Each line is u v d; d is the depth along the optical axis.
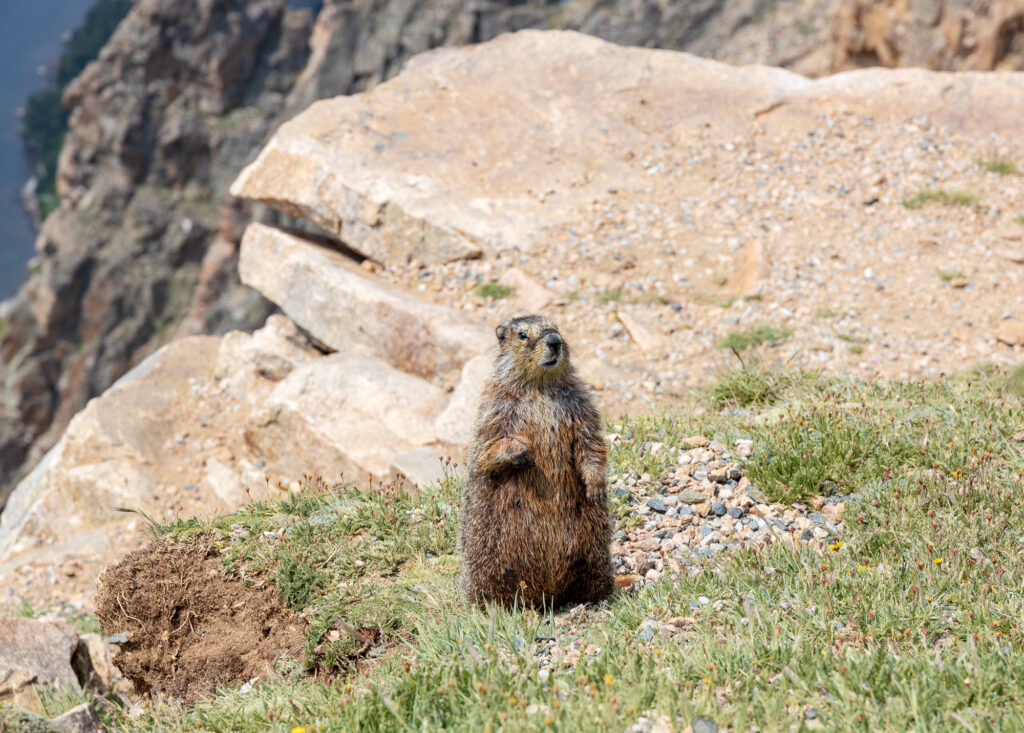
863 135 23.62
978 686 5.90
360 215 21.22
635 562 8.88
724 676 6.21
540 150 23.23
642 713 5.91
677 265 19.89
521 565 7.62
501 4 89.25
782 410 12.26
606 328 18.28
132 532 17.22
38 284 97.25
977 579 7.59
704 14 82.06
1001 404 11.85
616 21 84.19
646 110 24.62
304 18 105.25
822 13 75.75
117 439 19.19
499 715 5.92
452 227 20.64
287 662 8.66
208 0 100.00
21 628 10.47
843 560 8.14
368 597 9.05
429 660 7.15
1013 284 18.31
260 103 103.88
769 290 18.80
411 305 18.19
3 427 95.19
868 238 20.16
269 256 21.52
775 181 22.12
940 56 49.12
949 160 22.47
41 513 18.53
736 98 24.94
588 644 7.03
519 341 7.41
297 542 10.05
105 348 96.88
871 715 5.64
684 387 16.12
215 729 7.23
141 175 101.31
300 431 16.44
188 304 100.19
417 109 24.33
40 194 168.88
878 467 9.87
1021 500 8.98
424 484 12.12
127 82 100.44
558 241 20.56
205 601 9.62
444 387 17.44
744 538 9.13
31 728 7.80
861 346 16.83
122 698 10.10
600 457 7.54
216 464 18.31
